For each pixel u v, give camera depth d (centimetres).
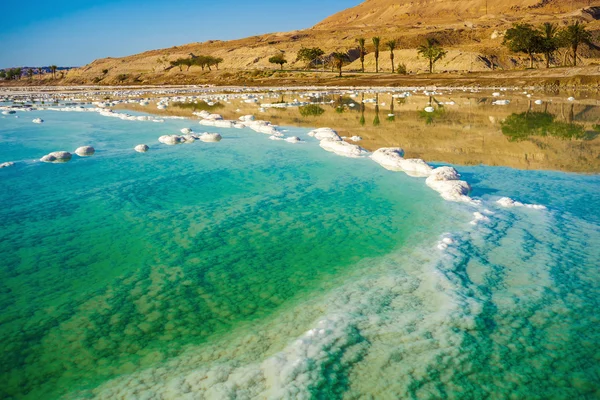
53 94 6462
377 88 6047
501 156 1537
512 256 741
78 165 1491
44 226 963
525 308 587
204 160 1543
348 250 812
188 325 595
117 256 816
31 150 1778
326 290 668
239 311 626
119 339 568
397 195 1118
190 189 1215
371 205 1054
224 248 839
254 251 823
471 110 3000
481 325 551
